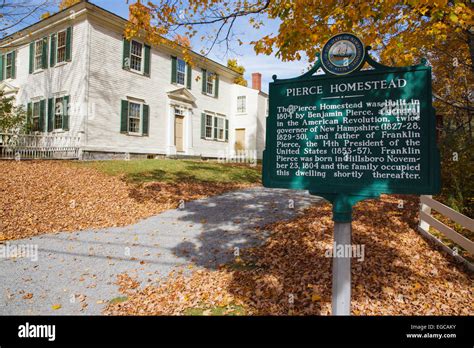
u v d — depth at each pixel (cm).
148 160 1806
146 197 1139
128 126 1891
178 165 1758
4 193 955
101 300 489
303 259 609
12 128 1695
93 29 1712
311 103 315
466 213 772
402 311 434
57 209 926
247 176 1762
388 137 282
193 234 799
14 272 571
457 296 468
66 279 556
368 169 289
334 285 293
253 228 829
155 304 473
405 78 277
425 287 498
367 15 526
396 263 580
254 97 2745
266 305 458
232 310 449
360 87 294
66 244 718
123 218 929
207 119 2556
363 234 720
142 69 1991
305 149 316
